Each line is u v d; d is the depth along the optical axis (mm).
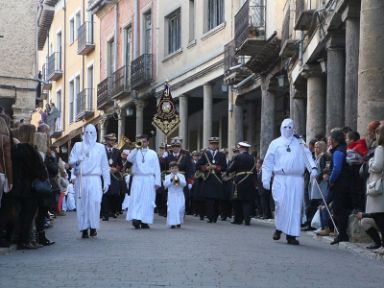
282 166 16750
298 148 16859
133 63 45812
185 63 40875
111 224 22828
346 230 16312
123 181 26641
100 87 51125
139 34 46875
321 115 26172
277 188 16766
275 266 12531
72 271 11641
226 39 36375
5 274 11312
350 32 20016
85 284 10297
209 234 18938
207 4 39000
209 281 10641
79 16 58406
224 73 35406
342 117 22641
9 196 14719
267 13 31016
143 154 21156
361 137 17266
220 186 24797
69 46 60594
